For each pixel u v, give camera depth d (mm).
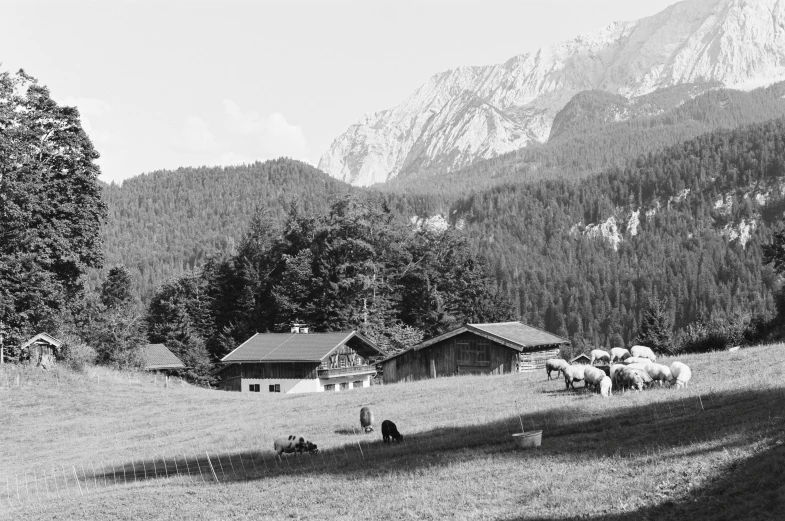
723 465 23172
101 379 76188
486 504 24141
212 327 121938
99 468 42125
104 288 127438
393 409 48531
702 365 47375
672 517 20578
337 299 109000
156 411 63719
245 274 118750
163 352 105062
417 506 24781
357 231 113438
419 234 128250
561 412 37094
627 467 25344
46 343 78500
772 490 20453
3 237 74188
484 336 72000
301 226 122312
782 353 47000
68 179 78500
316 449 37969
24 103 76375
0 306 73250
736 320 92688
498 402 44375
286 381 89812
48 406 65250
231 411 60281
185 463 40094
